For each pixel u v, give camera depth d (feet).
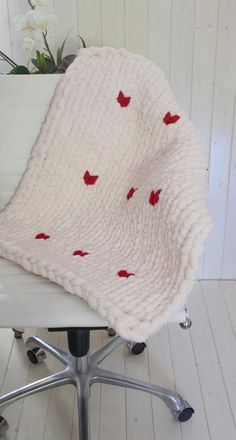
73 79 3.94
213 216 5.91
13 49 5.08
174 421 4.01
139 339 2.54
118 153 3.88
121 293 2.70
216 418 4.03
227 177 5.72
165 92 3.78
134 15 4.97
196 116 5.42
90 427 3.90
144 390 4.02
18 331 5.01
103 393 4.33
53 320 2.72
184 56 5.14
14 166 4.14
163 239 2.97
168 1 4.91
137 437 3.87
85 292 2.71
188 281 2.70
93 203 3.87
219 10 4.93
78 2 4.90
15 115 4.07
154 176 3.31
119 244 3.37
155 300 2.67
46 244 3.41
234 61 5.15
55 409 4.16
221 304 5.64
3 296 2.83
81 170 3.91
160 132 3.64
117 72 3.93
